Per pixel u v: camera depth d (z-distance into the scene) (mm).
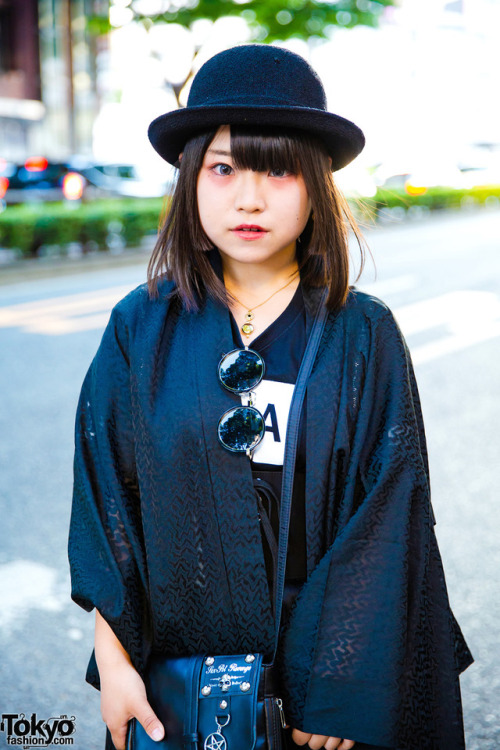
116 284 9695
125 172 14102
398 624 1101
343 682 1088
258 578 1149
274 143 1124
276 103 1122
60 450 4504
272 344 1212
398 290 8852
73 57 24062
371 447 1171
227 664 1128
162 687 1153
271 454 1175
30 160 13984
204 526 1163
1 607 2941
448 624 1190
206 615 1176
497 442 4477
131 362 1208
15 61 23188
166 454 1161
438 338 6742
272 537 1166
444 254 11859
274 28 13180
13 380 5758
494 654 2605
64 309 8141
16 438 4672
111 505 1211
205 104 1146
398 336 1222
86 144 24516
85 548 1216
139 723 1161
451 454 4324
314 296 1226
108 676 1192
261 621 1154
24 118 23312
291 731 1187
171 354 1199
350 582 1105
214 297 1214
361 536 1116
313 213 1208
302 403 1163
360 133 1147
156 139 1216
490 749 2193
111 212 11914
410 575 1141
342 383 1169
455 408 5051
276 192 1149
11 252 11414
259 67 1132
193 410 1161
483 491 3854
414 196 18500
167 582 1178
